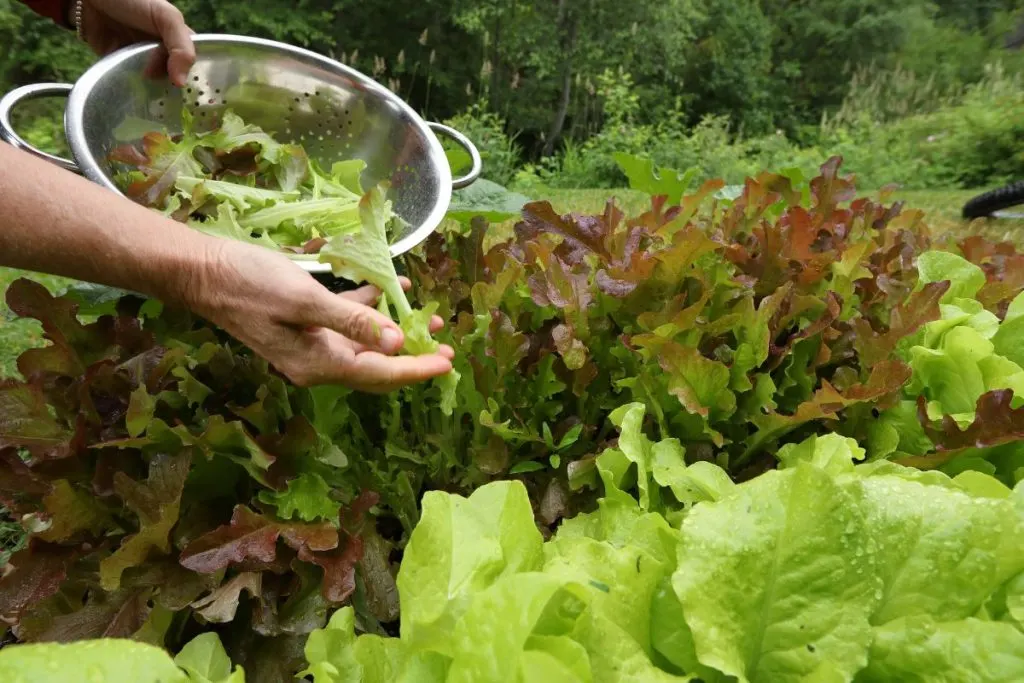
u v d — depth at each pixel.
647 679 0.65
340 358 0.82
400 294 0.94
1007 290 1.16
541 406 1.05
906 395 1.08
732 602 0.66
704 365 0.95
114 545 0.92
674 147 8.27
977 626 0.66
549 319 1.11
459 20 11.23
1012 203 3.37
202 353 0.95
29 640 0.89
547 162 7.94
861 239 1.34
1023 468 0.97
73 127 1.15
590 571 0.71
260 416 0.93
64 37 8.17
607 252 1.12
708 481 0.86
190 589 0.84
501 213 1.59
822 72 18.28
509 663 0.63
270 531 0.85
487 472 1.01
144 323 1.05
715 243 0.98
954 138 8.01
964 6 19.28
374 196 0.96
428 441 1.06
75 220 0.80
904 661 0.67
